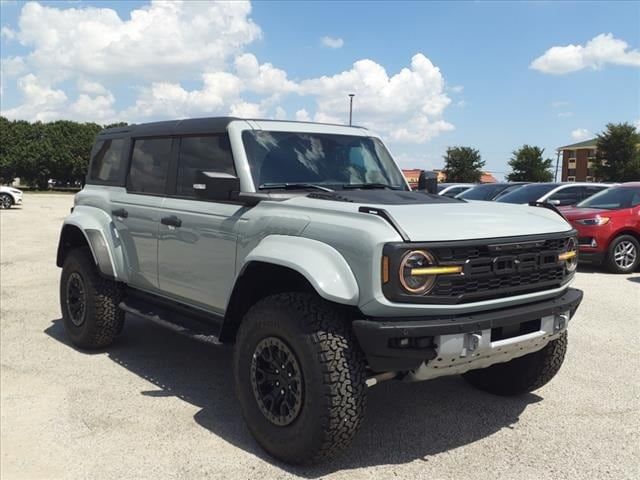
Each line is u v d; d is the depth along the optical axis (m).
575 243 3.97
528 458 3.60
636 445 3.77
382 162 4.91
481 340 3.27
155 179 5.04
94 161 6.02
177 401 4.47
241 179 4.13
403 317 3.22
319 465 3.46
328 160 4.54
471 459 3.58
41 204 32.75
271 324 3.46
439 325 3.16
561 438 3.87
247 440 3.82
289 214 3.70
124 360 5.46
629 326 6.64
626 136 58.59
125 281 5.34
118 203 5.34
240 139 4.25
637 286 9.13
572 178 84.50
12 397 4.53
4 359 5.47
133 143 5.44
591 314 7.20
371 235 3.20
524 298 3.57
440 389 4.77
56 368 5.21
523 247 3.51
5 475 3.39
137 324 6.81
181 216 4.54
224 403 4.44
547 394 4.65
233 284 3.92
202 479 3.33
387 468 3.46
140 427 4.01
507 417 4.21
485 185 15.81
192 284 4.52
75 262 5.64
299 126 4.62
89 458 3.58
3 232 16.47
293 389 3.41
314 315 3.33
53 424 4.05
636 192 10.75
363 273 3.21
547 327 3.68
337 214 3.48
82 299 5.64
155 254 4.88
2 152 69.75
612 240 10.41
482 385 4.70
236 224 4.03
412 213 3.46
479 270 3.33
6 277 9.64
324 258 3.35
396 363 3.25
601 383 4.88
